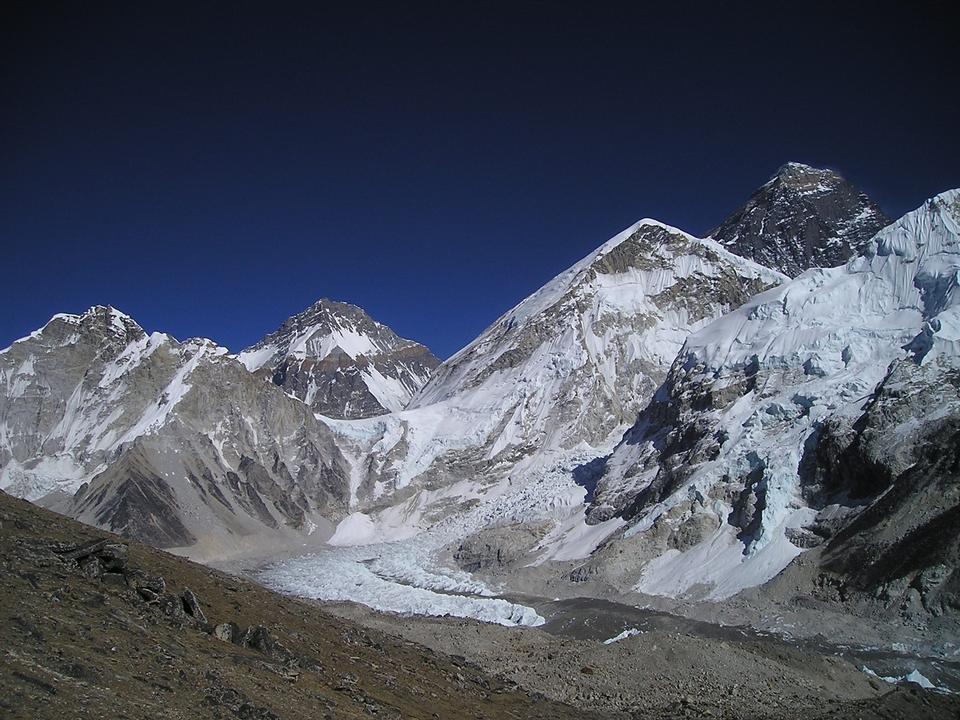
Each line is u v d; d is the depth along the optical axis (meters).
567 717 37.34
